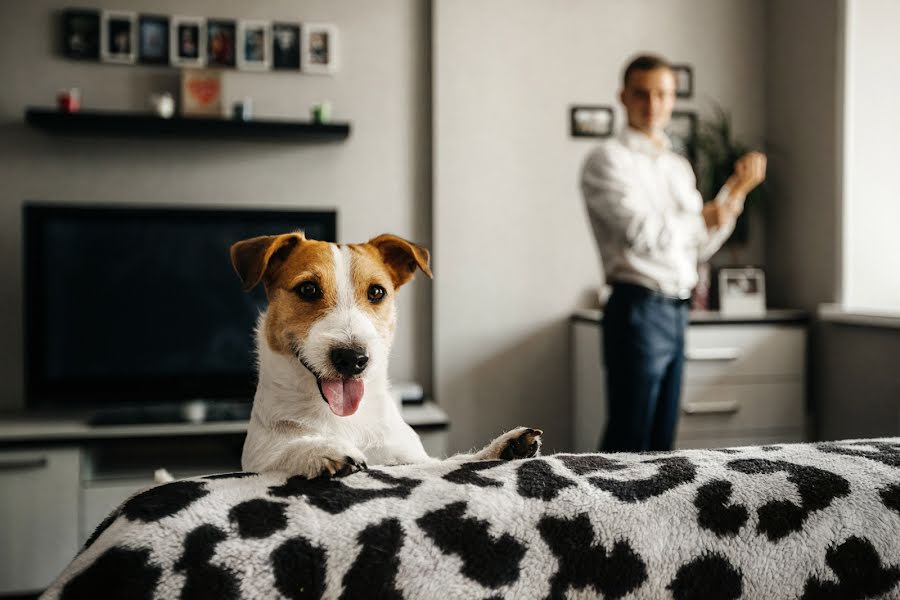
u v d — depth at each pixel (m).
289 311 1.01
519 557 0.55
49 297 2.79
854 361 2.84
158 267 2.86
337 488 0.58
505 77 3.23
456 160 3.19
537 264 3.27
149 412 2.85
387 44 3.18
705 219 2.27
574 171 3.29
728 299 3.13
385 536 0.54
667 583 0.57
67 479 2.50
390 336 1.09
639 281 2.25
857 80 2.92
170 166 3.03
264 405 1.02
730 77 3.43
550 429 3.30
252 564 0.52
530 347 3.27
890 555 0.59
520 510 0.57
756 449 0.69
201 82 2.95
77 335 2.81
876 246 2.93
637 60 2.35
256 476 0.60
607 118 3.30
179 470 2.66
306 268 1.03
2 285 2.91
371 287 1.06
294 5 3.10
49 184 2.94
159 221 2.85
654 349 2.24
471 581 0.54
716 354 2.85
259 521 0.54
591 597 0.56
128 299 2.84
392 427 1.06
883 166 2.91
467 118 3.20
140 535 0.52
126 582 0.50
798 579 0.58
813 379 3.06
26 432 2.52
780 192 3.33
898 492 0.61
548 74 3.26
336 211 2.98
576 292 3.30
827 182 3.02
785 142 3.30
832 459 0.65
